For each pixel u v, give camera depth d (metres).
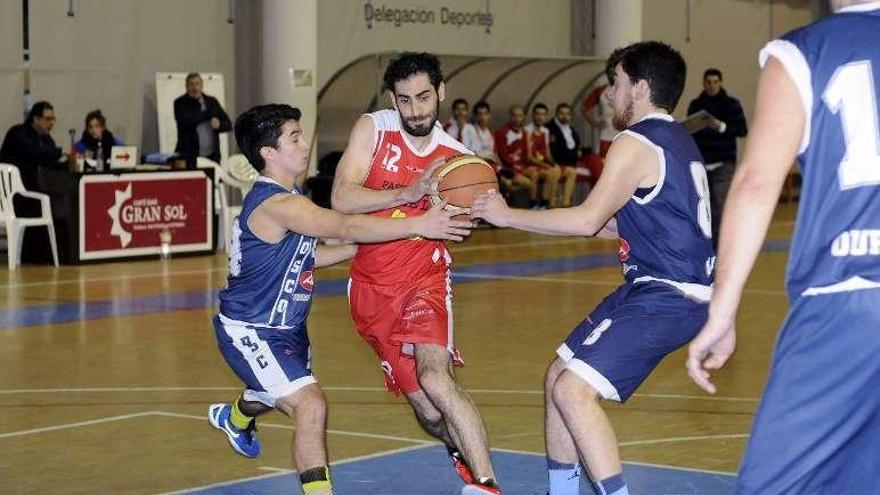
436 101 7.11
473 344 12.83
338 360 12.01
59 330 13.65
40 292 16.53
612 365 6.08
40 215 19.62
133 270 18.88
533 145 25.75
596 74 27.67
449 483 7.68
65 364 11.77
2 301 15.72
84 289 16.81
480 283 17.69
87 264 19.52
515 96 27.16
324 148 24.73
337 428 9.21
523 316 14.70
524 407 9.88
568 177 26.34
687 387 10.65
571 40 29.36
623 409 9.78
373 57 24.03
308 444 6.58
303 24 23.64
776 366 4.14
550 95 27.67
